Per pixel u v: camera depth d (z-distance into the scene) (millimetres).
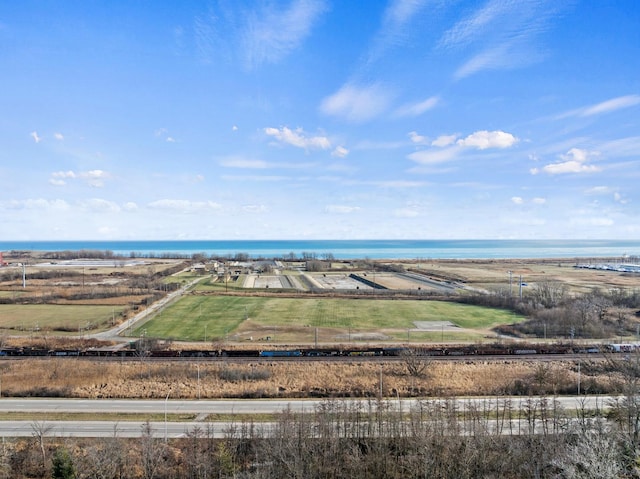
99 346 115500
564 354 106625
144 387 87688
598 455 50750
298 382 90750
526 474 56312
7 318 144875
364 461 59344
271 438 61000
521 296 173750
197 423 70875
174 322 142000
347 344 116438
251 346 114750
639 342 118812
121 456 59156
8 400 80438
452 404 70312
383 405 69312
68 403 79375
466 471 54281
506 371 95188
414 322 143125
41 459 60531
